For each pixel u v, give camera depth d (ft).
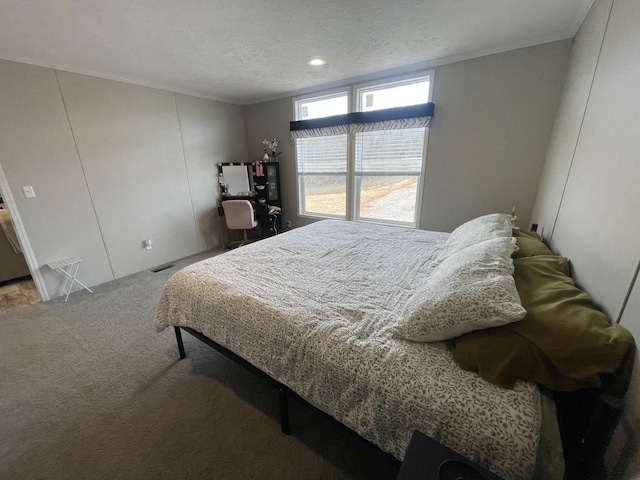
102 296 9.24
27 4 5.21
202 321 5.00
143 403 5.01
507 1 5.70
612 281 3.05
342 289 4.84
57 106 8.64
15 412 4.86
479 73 8.57
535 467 2.37
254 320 4.22
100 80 9.52
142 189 11.19
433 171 10.18
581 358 2.53
